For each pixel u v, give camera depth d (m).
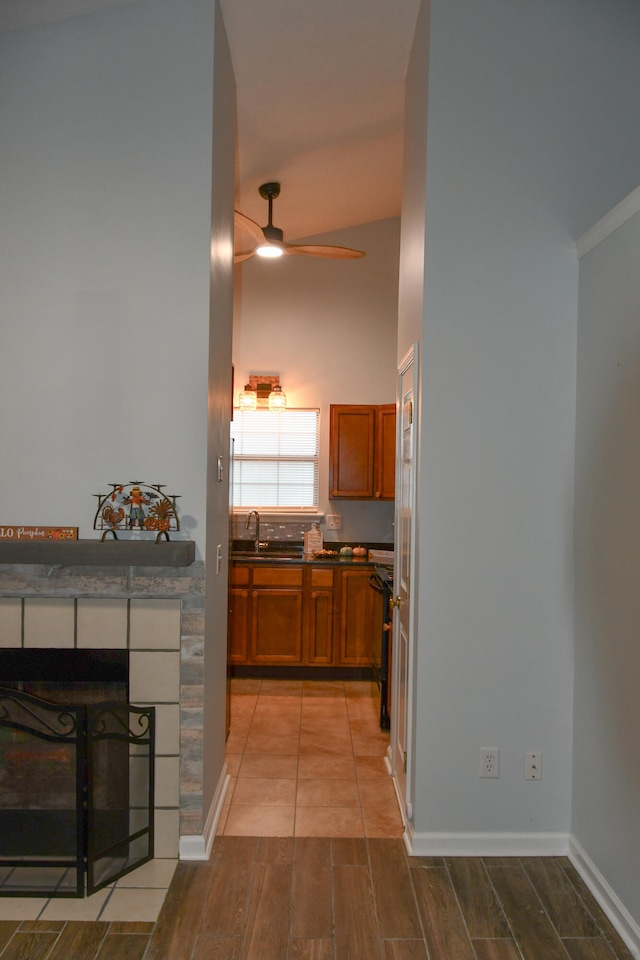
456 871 2.38
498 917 2.13
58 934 2.01
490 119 2.52
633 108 2.54
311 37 2.83
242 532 5.29
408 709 2.67
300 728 3.83
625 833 2.08
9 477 2.41
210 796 2.60
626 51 2.55
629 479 2.10
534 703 2.50
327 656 4.75
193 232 2.41
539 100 2.53
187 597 2.38
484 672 2.49
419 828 2.50
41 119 2.42
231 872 2.35
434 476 2.49
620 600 2.15
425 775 2.49
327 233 5.28
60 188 2.41
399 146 3.85
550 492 2.51
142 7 2.42
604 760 2.23
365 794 3.00
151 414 2.41
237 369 5.28
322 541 5.15
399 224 5.25
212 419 2.51
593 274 2.38
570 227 2.52
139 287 2.41
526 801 2.50
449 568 2.49
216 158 2.53
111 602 2.37
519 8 2.54
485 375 2.50
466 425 2.50
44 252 2.41
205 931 2.03
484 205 2.51
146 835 2.42
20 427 2.41
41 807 2.20
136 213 2.41
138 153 2.41
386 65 3.08
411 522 2.71
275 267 5.28
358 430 5.06
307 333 5.29
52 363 2.40
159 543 2.28
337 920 2.10
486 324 2.50
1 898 2.18
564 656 2.51
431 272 2.50
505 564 2.50
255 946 1.97
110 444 2.41
